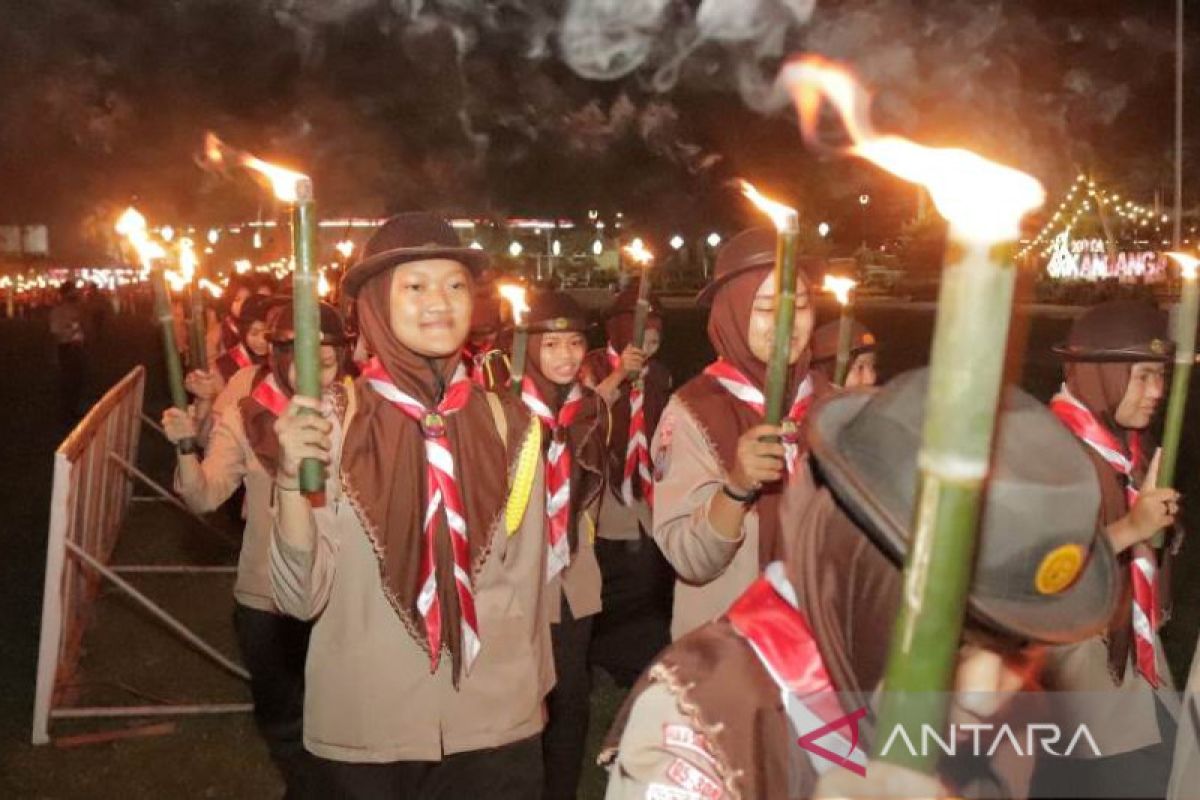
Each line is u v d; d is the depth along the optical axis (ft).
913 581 3.39
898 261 141.69
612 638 20.86
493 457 11.67
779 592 5.47
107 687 21.81
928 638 3.38
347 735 11.21
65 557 20.63
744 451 11.04
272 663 17.31
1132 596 11.85
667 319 120.88
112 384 71.26
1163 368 12.90
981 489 3.31
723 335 12.85
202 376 21.67
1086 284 113.19
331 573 10.93
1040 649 4.82
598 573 16.11
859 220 143.64
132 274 151.53
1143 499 11.48
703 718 5.34
